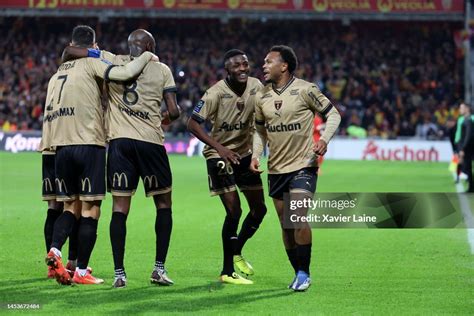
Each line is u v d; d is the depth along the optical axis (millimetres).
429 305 18500
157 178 20453
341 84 102625
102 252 25734
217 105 21562
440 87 101812
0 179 53531
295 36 110625
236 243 21500
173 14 102750
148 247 27094
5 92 99562
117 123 20344
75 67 20688
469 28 103250
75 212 21312
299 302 18688
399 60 106375
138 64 20094
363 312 17703
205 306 18062
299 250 20094
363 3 102438
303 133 20094
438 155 85750
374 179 57125
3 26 109875
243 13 102688
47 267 22938
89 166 20422
